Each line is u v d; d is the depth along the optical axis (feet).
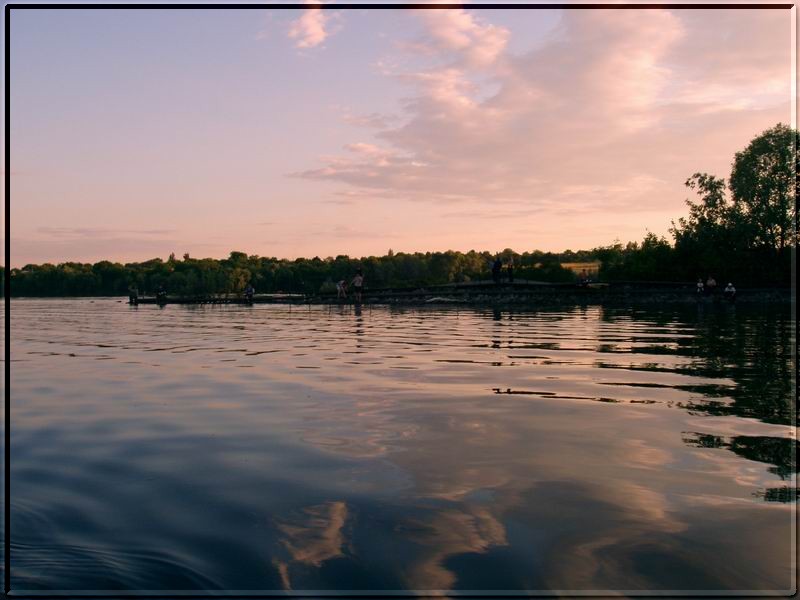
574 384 27.99
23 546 11.73
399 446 17.89
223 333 62.08
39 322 92.07
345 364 35.53
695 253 178.19
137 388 28.99
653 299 139.03
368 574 10.46
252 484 14.90
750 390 26.25
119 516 13.14
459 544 11.48
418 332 58.95
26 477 15.81
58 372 35.32
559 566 10.61
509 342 48.11
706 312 99.25
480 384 28.14
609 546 11.32
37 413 23.76
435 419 21.24
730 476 14.98
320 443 18.42
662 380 29.01
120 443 19.04
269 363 36.81
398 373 31.73
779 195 173.37
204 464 16.61
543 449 17.40
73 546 11.72
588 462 16.19
